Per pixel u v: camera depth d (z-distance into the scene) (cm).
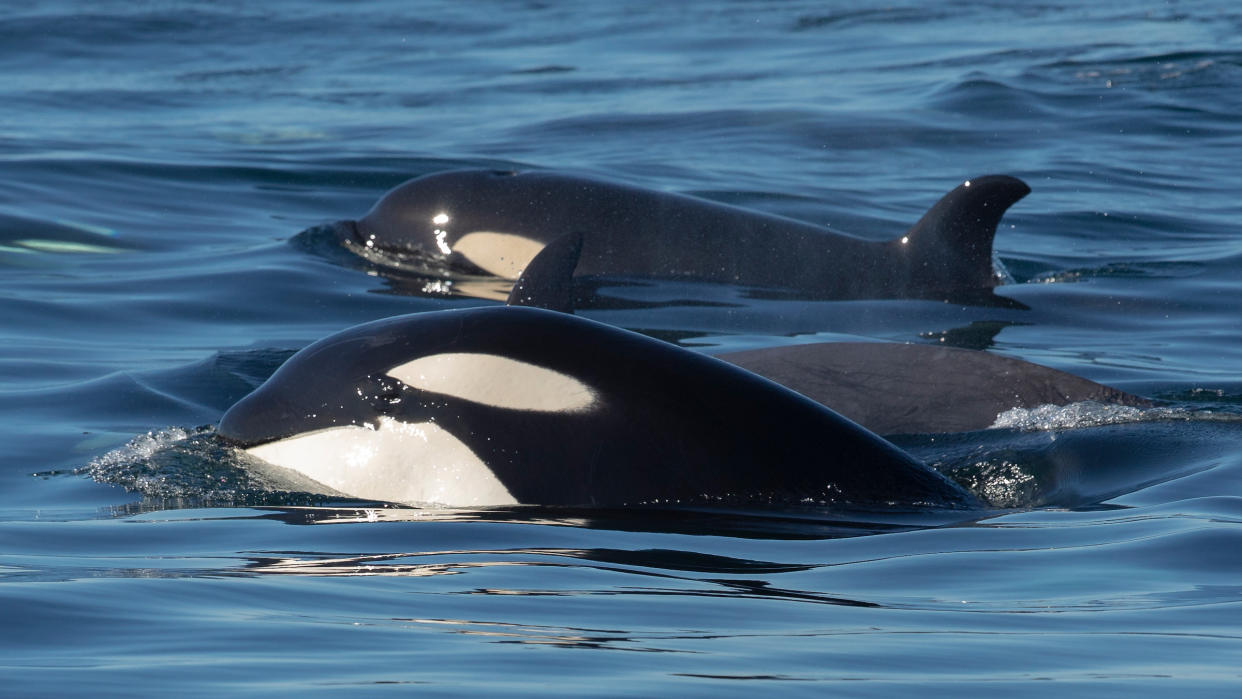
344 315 3938
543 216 4675
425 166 6322
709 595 1645
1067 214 5628
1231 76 8694
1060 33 10738
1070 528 2002
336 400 2312
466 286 4431
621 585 1684
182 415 2862
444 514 2100
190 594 1593
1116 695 1272
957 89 8244
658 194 4747
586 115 7756
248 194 5647
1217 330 3900
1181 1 12606
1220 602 1608
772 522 2042
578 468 2155
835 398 2745
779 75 9150
